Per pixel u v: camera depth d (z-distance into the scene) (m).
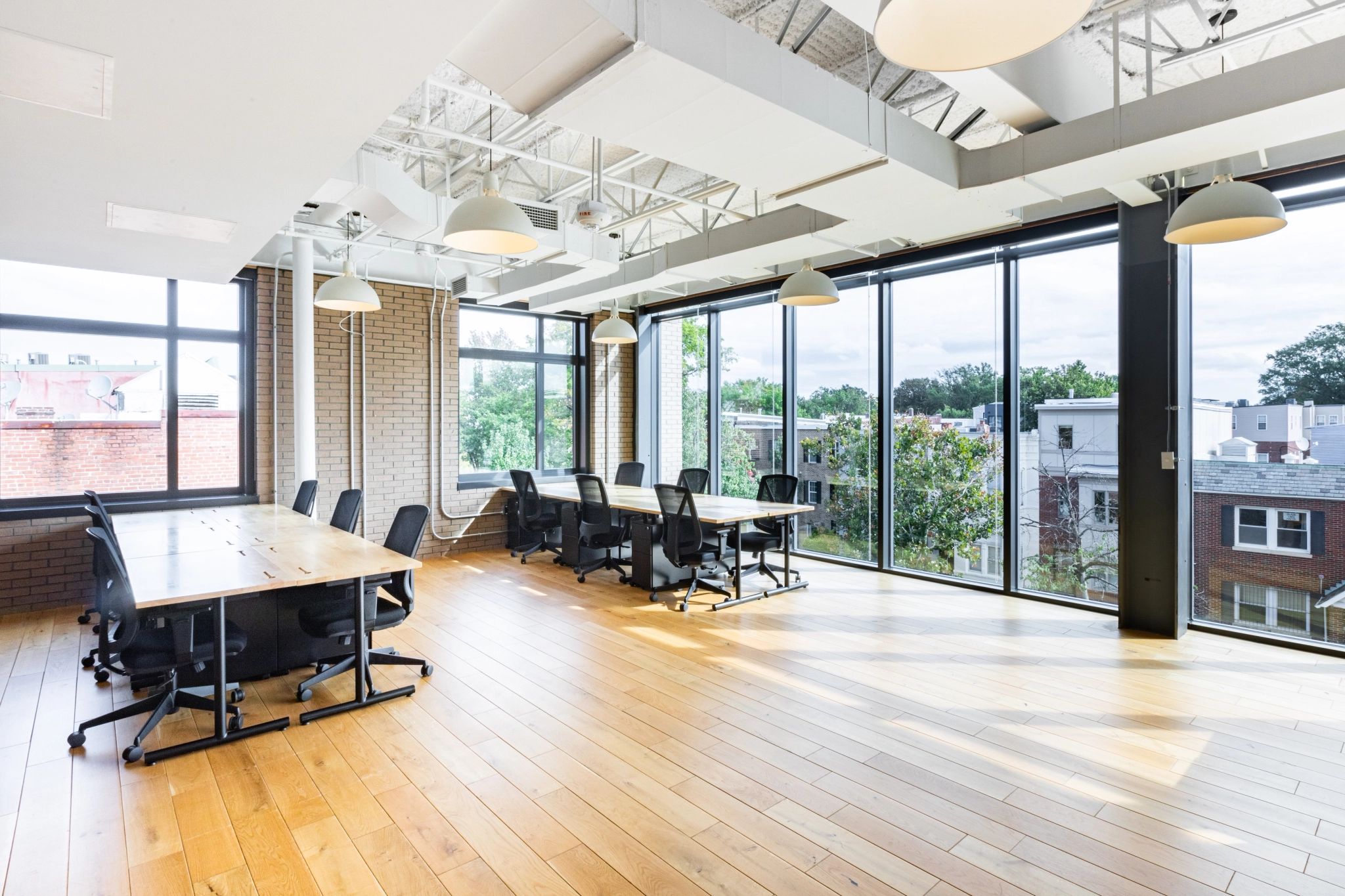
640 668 4.07
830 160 3.37
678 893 2.09
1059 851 2.29
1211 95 2.98
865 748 3.03
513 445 8.27
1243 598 4.55
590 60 2.49
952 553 6.07
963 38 1.38
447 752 3.02
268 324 6.36
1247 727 3.21
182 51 2.13
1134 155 3.31
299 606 3.96
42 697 3.67
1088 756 2.94
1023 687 3.71
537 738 3.16
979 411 5.81
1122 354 4.73
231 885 2.15
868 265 6.34
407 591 3.81
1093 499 5.19
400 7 1.93
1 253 4.48
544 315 8.48
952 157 3.76
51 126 2.63
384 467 7.12
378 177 3.93
